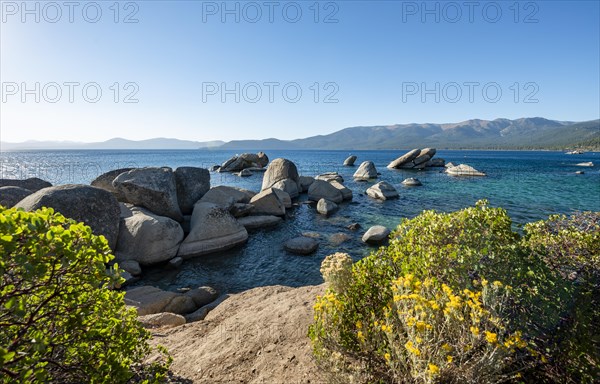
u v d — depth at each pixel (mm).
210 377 4359
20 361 2439
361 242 16672
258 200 22078
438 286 3547
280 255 14852
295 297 7176
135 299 9281
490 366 2629
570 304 3404
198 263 13789
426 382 2580
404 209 24734
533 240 4930
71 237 2555
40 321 2707
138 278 12266
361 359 3428
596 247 4402
